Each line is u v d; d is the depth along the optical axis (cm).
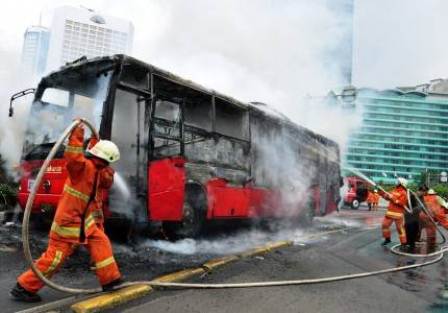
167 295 416
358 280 550
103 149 390
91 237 386
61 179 602
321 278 539
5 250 560
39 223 722
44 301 375
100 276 389
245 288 462
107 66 608
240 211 834
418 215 942
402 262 718
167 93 678
